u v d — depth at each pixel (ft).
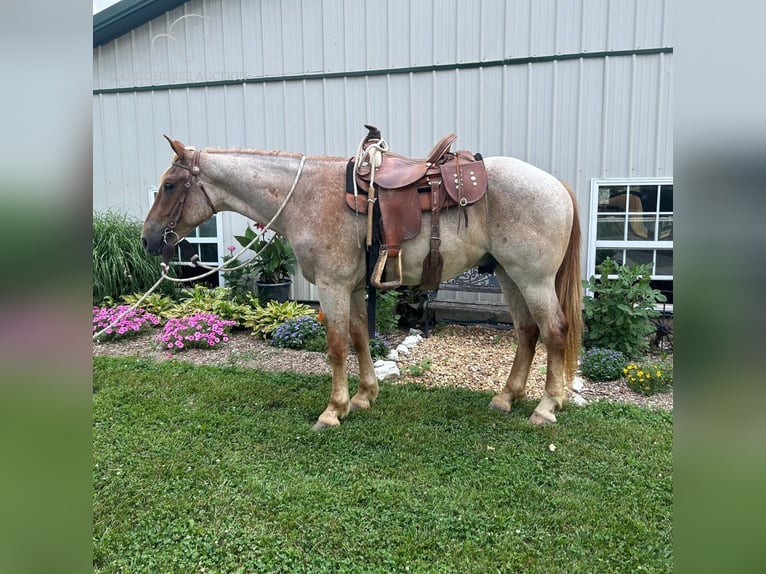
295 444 9.14
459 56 17.58
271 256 18.99
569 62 16.65
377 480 7.91
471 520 6.92
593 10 16.17
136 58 20.92
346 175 9.16
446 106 17.98
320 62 19.01
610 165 16.83
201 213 9.86
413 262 9.17
